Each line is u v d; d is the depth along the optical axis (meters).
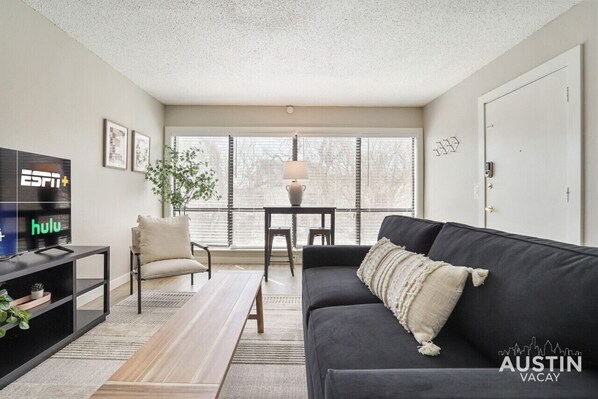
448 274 1.28
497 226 3.09
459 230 1.59
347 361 1.10
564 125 2.33
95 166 3.10
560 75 2.36
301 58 3.15
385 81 3.76
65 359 1.98
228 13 2.39
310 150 4.87
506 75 2.98
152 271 2.81
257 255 4.76
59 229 2.31
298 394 1.65
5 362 1.81
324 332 1.36
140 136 3.96
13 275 1.71
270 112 4.75
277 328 2.45
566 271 0.91
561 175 2.36
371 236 4.91
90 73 3.01
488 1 2.22
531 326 0.93
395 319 1.45
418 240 1.88
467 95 3.62
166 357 1.21
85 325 2.33
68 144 2.72
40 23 2.41
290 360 1.98
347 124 4.78
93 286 2.41
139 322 2.54
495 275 1.15
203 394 0.98
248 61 3.22
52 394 1.64
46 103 2.48
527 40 2.71
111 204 3.38
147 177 4.18
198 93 4.21
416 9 2.32
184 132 4.72
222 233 4.88
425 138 4.72
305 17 2.43
